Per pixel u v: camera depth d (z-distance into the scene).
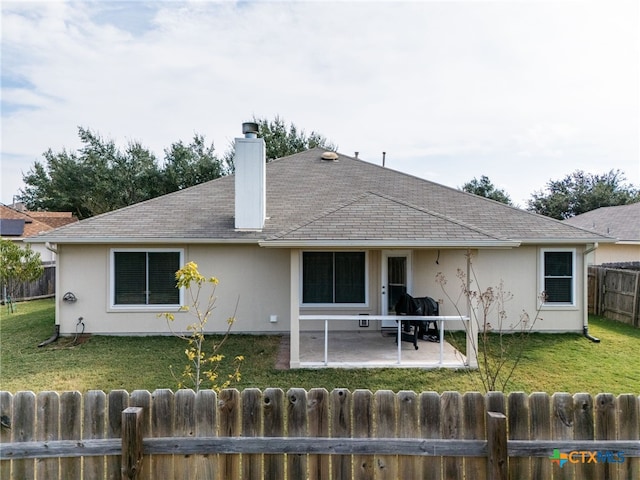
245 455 3.30
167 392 3.32
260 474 3.28
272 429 3.30
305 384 7.35
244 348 9.86
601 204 41.50
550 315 11.69
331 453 3.26
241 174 11.30
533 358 8.95
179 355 9.21
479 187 44.69
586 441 3.22
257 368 8.26
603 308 14.18
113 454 3.27
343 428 3.28
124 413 3.19
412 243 8.02
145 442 3.26
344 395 3.29
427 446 3.22
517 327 11.66
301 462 3.27
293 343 8.28
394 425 3.27
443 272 11.82
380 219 8.80
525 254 11.73
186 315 11.36
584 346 10.04
